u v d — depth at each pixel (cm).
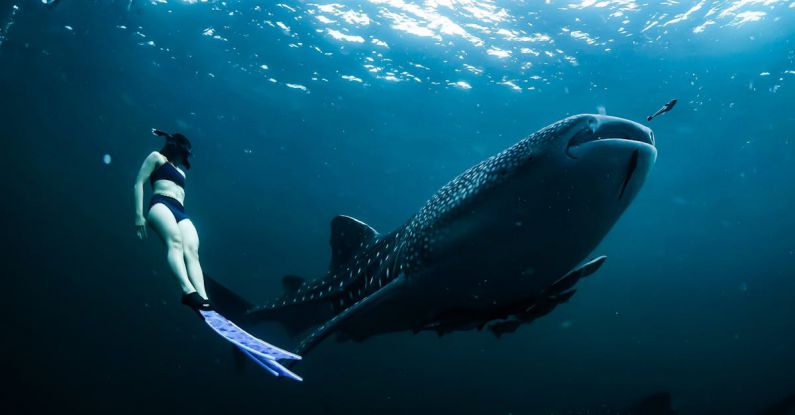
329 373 3034
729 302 6206
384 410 2658
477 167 390
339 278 617
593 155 325
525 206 347
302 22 1792
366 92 2269
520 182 343
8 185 4559
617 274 5722
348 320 451
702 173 3025
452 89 2127
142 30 2022
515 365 3997
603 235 371
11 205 4634
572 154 330
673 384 3959
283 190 4250
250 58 2112
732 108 2212
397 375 3231
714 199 3488
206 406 2602
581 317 6309
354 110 2480
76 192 4656
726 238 4469
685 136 2503
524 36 1706
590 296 6069
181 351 3434
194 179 4225
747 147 2658
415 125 2561
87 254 4484
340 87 2259
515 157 349
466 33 1728
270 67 2169
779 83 2005
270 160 3519
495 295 396
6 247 4525
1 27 2217
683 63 1838
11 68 2712
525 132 2473
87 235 4619
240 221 5338
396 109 2400
